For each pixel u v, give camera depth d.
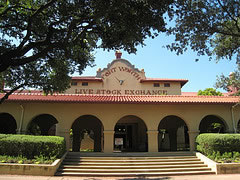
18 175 11.02
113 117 15.62
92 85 25.33
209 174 11.86
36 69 12.09
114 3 7.24
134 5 7.32
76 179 10.67
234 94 12.80
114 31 8.24
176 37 8.00
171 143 20.75
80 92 25.03
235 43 8.48
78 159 13.55
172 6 7.46
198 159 13.77
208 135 13.81
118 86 25.44
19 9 8.73
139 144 21.17
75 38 8.45
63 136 15.09
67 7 8.77
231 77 11.30
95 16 7.64
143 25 7.70
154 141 15.38
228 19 7.67
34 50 10.73
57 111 15.58
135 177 11.32
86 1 8.27
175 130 20.91
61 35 9.47
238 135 13.61
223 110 16.17
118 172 11.96
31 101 14.73
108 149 14.97
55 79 11.76
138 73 26.11
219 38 8.79
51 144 12.67
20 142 12.62
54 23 8.46
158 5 7.21
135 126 21.89
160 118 15.80
